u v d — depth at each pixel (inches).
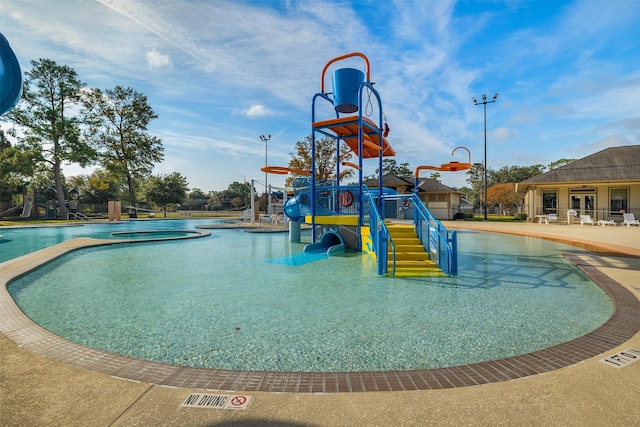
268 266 303.4
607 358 109.3
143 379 96.2
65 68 1176.8
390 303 187.3
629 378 95.2
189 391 89.7
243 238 585.0
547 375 97.8
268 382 95.0
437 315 166.2
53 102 1194.0
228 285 230.2
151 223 1080.2
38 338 128.8
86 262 325.7
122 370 101.9
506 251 409.1
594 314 168.1
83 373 99.7
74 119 1220.5
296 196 488.4
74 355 113.0
